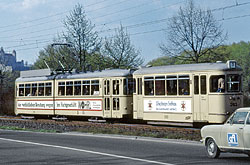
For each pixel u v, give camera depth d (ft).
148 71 79.00
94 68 144.15
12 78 212.23
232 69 68.59
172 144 54.65
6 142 58.54
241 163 36.86
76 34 134.21
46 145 54.03
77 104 94.99
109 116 87.76
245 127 36.70
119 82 86.43
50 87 102.94
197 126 77.56
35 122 98.07
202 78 70.54
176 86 73.87
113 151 47.01
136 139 62.39
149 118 78.33
